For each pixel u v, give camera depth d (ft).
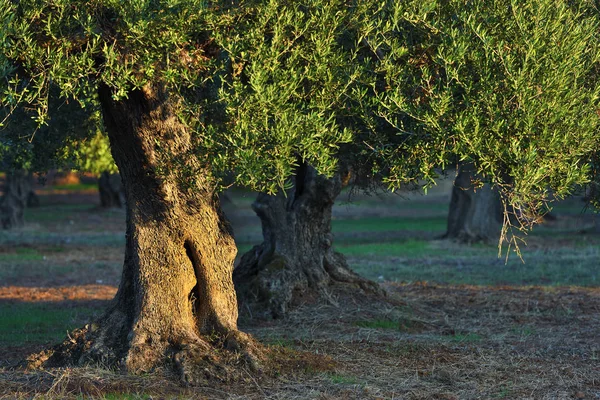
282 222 66.90
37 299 79.20
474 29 34.53
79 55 35.83
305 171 67.77
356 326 60.44
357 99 37.91
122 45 36.58
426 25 36.65
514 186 34.83
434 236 149.07
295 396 40.37
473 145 34.27
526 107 33.71
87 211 211.00
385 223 186.70
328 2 36.88
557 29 34.88
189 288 44.98
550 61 34.06
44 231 162.09
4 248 128.67
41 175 62.03
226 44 36.01
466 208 135.54
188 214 44.16
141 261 44.29
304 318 62.13
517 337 57.72
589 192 44.57
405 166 37.68
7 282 92.79
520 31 35.01
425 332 60.29
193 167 40.29
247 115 34.76
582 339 57.00
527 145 34.45
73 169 65.46
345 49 41.06
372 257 118.01
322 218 68.13
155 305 44.04
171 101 41.19
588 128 34.76
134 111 41.27
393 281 89.30
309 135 35.12
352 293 67.31
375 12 37.19
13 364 46.44
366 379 44.29
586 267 102.42
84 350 44.32
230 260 46.16
